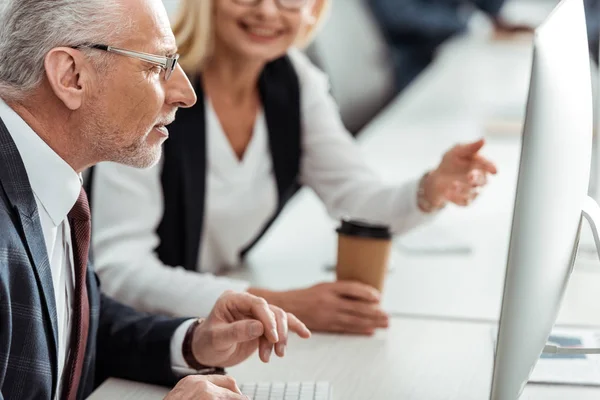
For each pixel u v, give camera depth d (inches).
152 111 58.5
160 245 94.8
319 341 78.1
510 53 252.1
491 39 263.1
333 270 102.6
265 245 115.3
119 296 85.8
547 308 54.7
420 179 93.9
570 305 87.3
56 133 57.4
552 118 52.2
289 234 121.6
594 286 93.8
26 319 54.1
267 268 103.5
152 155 60.7
